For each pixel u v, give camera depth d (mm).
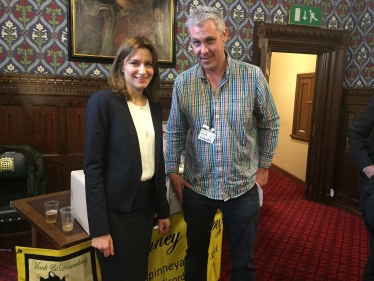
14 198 2842
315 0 3908
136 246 1511
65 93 3234
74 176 1728
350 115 3996
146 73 1416
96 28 3244
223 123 1597
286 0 3838
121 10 3281
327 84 4113
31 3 3061
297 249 2979
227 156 1612
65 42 3205
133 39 1412
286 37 3844
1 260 2641
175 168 1831
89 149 1360
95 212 1356
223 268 2623
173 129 1774
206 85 1605
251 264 1727
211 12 1472
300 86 5297
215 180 1649
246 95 1578
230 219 1697
